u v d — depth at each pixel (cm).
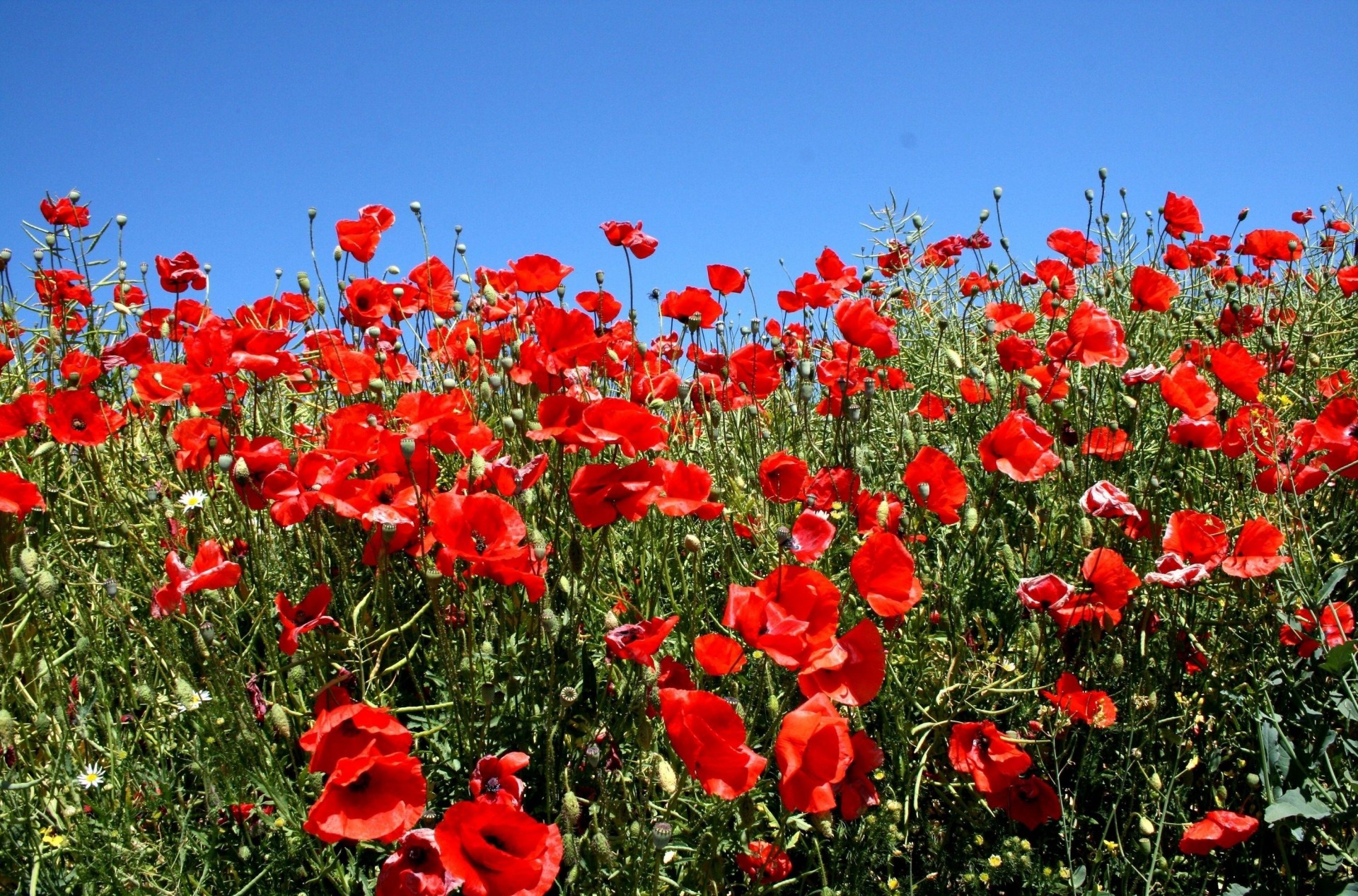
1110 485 155
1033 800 150
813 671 127
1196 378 164
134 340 187
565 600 153
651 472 144
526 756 127
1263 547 148
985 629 162
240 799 136
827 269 204
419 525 148
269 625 147
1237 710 154
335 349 178
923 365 244
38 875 129
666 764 125
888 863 142
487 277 199
